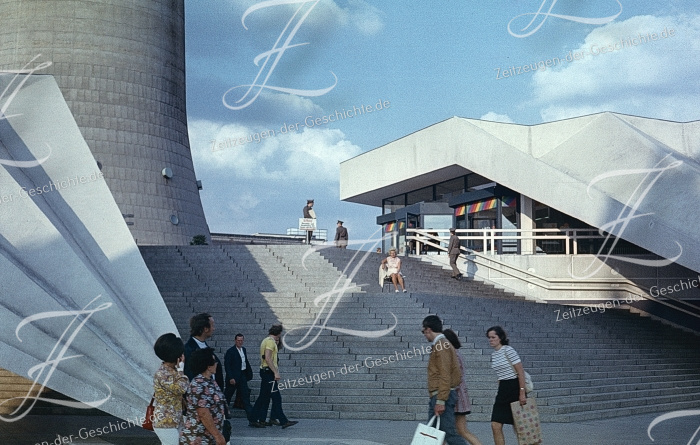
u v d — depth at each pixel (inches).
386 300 663.8
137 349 426.6
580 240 970.7
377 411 525.3
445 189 1195.3
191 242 1370.6
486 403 526.0
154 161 1393.9
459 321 662.5
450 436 330.3
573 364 645.9
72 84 1328.7
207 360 275.1
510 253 1008.9
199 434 272.2
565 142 1053.8
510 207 1027.3
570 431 471.5
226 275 820.0
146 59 1400.1
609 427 494.9
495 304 746.8
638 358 712.4
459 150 1027.9
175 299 685.3
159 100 1419.8
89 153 525.0
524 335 693.3
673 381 689.6
